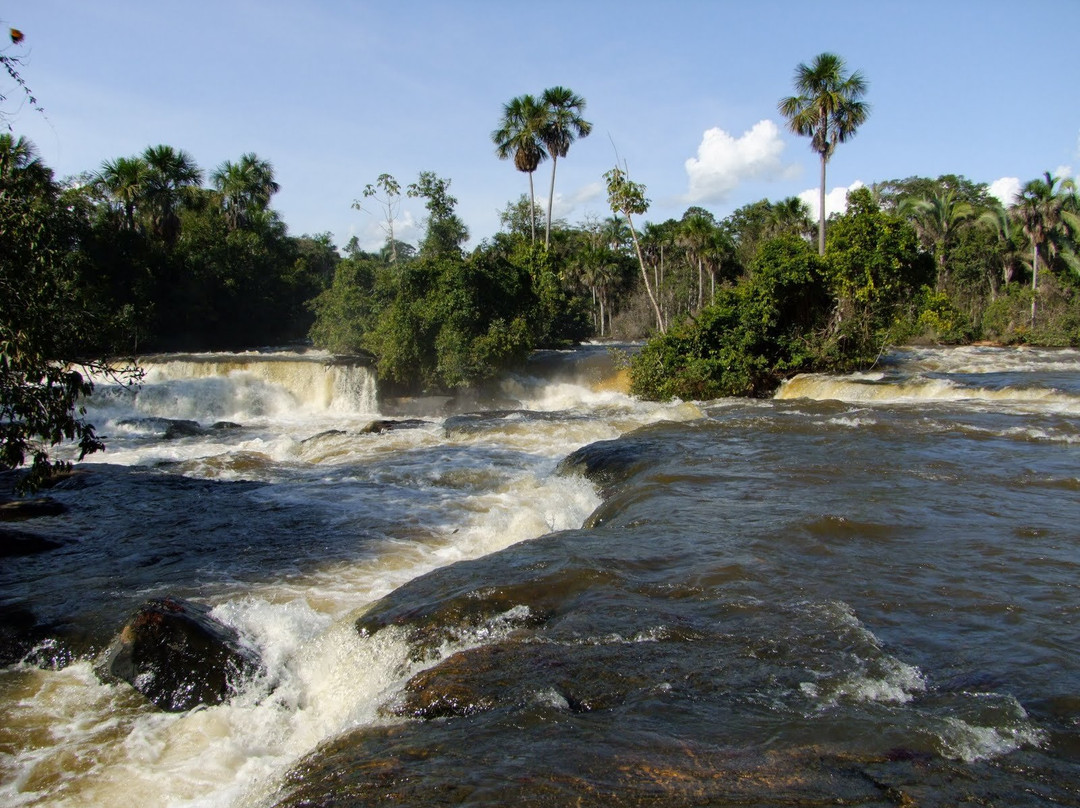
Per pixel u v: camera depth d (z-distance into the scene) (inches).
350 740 198.4
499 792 159.9
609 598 280.4
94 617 329.4
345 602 347.9
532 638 250.4
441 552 419.5
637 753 175.8
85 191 1658.5
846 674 219.0
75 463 689.6
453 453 686.5
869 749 176.6
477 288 1114.7
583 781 163.0
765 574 304.2
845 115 1423.5
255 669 276.8
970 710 197.2
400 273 1111.6
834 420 727.7
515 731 190.4
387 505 519.5
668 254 3004.4
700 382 1032.2
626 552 335.3
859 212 1045.8
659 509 414.3
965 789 159.6
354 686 255.6
